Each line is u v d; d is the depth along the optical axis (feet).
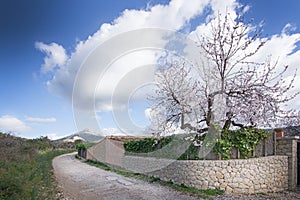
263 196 24.36
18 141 38.27
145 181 32.53
